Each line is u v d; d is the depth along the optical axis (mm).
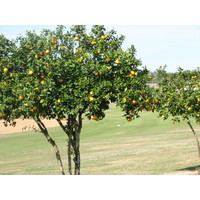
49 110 10672
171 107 13492
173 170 16578
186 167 17125
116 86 10078
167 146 25703
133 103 10242
